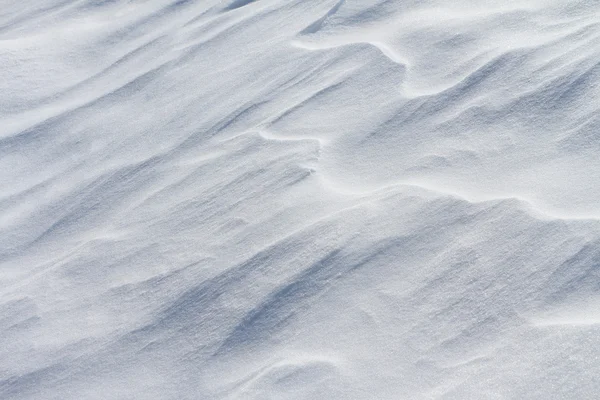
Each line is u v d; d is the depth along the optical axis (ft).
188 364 8.02
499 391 6.29
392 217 8.54
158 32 17.72
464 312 7.16
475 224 8.00
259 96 12.57
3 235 11.97
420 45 11.73
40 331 9.36
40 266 10.85
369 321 7.48
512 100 9.66
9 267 11.16
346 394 6.84
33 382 8.66
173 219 10.37
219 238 9.52
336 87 11.72
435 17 12.33
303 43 13.56
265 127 11.55
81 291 9.77
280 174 10.20
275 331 7.89
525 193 8.16
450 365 6.72
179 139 12.49
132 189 11.76
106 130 14.06
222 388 7.54
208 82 13.94
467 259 7.66
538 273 7.18
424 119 10.11
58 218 11.91
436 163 9.23
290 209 9.43
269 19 15.28
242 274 8.75
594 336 6.34
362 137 10.28
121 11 19.98
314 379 7.11
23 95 16.66
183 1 19.02
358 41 12.67
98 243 10.65
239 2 17.31
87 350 8.76
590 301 6.70
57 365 8.74
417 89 10.75
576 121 8.89
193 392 7.66
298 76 12.60
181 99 13.79
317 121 11.12
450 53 11.19
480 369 6.56
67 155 13.83
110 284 9.67
